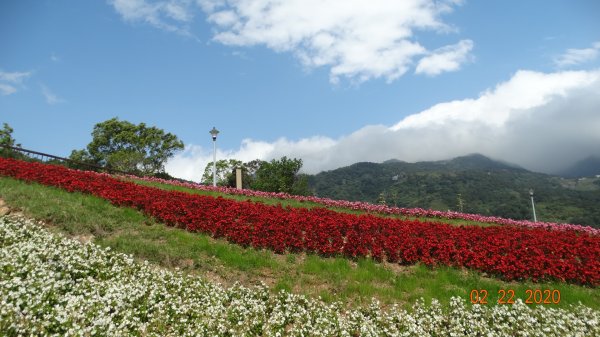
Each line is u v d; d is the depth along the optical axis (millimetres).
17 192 13656
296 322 8148
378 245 12547
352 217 15023
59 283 7566
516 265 11430
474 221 21109
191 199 15227
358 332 8094
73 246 9688
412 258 11938
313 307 8680
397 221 15102
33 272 7480
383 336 7953
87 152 42938
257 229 12578
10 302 6449
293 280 10320
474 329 8211
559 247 12844
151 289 8406
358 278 10648
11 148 22734
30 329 6008
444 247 12078
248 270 10633
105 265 9211
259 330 7738
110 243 10766
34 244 9078
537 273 11234
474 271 11680
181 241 11953
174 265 10359
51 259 8555
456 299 9242
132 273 9180
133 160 35062
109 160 34688
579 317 8992
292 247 12328
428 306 9320
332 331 7832
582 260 12391
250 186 37188
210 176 42500
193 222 13211
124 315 7113
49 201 13219
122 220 13086
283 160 35625
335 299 9383
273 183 33781
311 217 14281
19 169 17391
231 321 7883
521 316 8586
